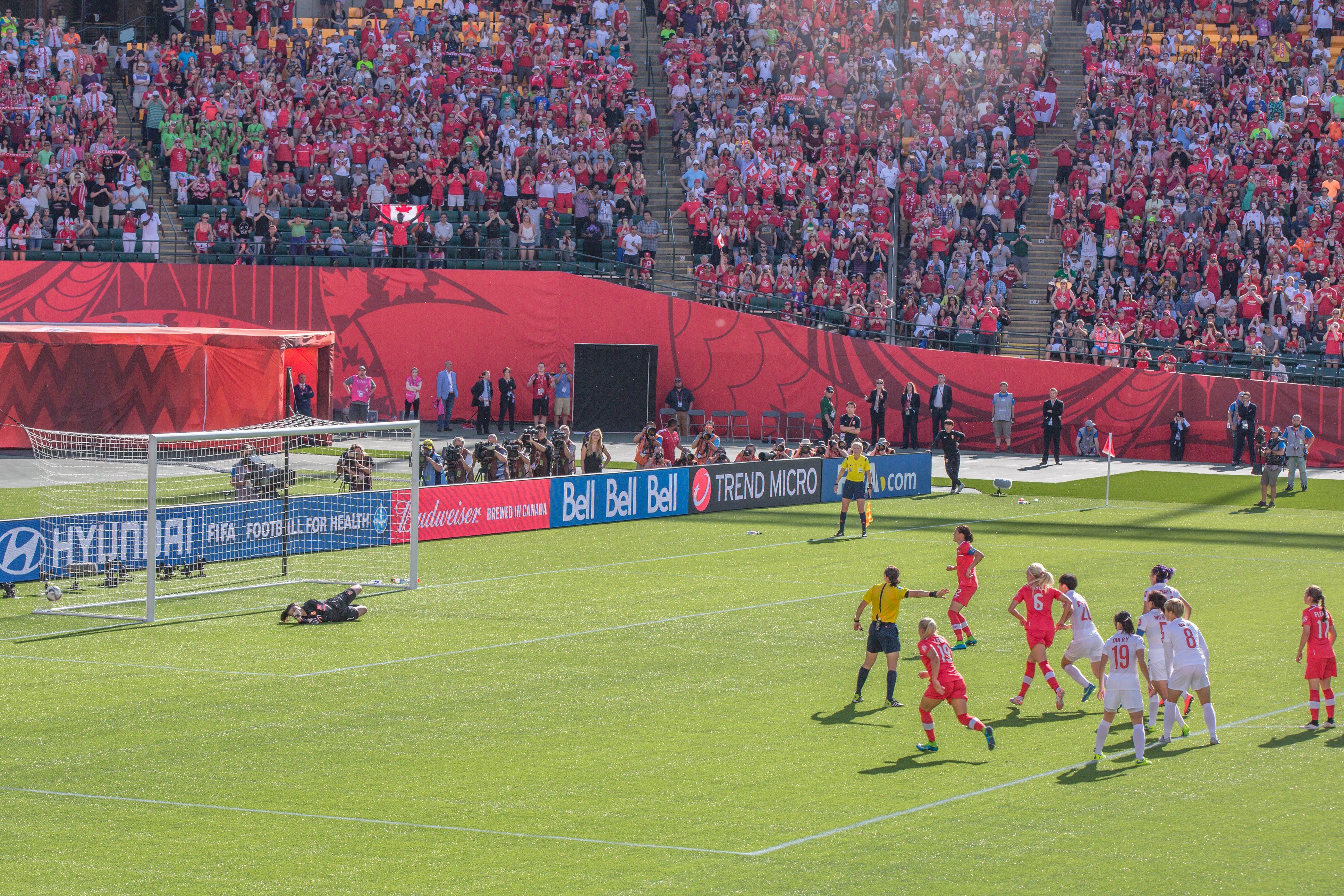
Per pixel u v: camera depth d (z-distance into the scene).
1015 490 121.88
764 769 46.91
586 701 55.34
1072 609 55.28
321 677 58.66
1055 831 40.97
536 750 48.88
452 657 62.47
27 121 154.88
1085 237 151.12
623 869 37.72
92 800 43.25
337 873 37.31
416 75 164.38
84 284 146.12
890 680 55.34
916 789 44.88
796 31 172.88
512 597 75.75
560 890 36.25
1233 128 160.62
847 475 96.75
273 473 87.25
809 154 163.00
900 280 156.12
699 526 101.06
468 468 103.62
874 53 168.88
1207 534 99.56
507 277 149.00
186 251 150.88
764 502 111.81
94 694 55.78
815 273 155.12
